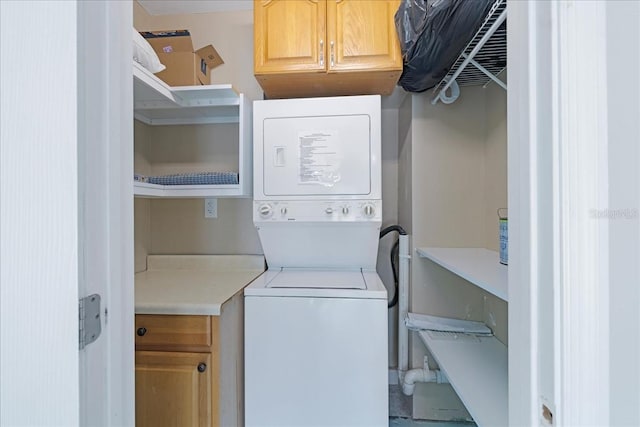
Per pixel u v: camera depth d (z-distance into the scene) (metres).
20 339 0.51
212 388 1.32
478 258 1.55
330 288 1.52
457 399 1.93
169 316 1.33
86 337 0.52
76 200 0.50
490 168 1.81
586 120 0.43
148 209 2.14
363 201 1.69
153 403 1.33
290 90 1.88
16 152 0.50
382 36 1.60
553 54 0.44
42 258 0.50
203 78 1.96
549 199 0.45
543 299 0.47
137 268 2.02
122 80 0.60
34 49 0.50
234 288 1.57
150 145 2.14
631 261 0.44
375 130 1.68
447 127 1.91
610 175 0.44
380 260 2.30
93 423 0.53
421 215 1.93
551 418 0.45
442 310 1.94
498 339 1.68
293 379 1.48
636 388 0.44
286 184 1.73
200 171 2.12
